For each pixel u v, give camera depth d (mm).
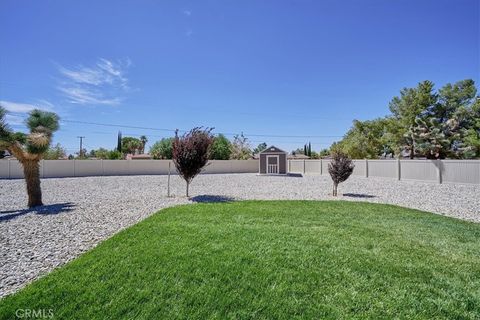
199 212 7285
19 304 2629
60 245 4688
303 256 3980
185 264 3568
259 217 6719
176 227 5605
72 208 8102
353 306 2680
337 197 11219
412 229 5777
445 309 2666
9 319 2426
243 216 6805
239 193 12461
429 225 6184
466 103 23141
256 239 4781
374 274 3430
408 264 3781
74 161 24078
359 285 3123
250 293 2883
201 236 4926
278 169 28016
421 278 3357
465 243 4859
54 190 13594
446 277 3404
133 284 3016
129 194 11836
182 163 10375
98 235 5281
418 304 2748
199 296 2787
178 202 9414
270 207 8180
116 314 2471
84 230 5652
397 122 25609
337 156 12086
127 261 3656
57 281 3088
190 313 2502
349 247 4449
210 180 20500
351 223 6242
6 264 3844
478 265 3812
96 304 2631
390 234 5328
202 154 10547
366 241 4820
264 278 3225
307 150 56938
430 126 23672
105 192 12680
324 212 7523
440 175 16828
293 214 7152
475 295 2961
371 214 7359
